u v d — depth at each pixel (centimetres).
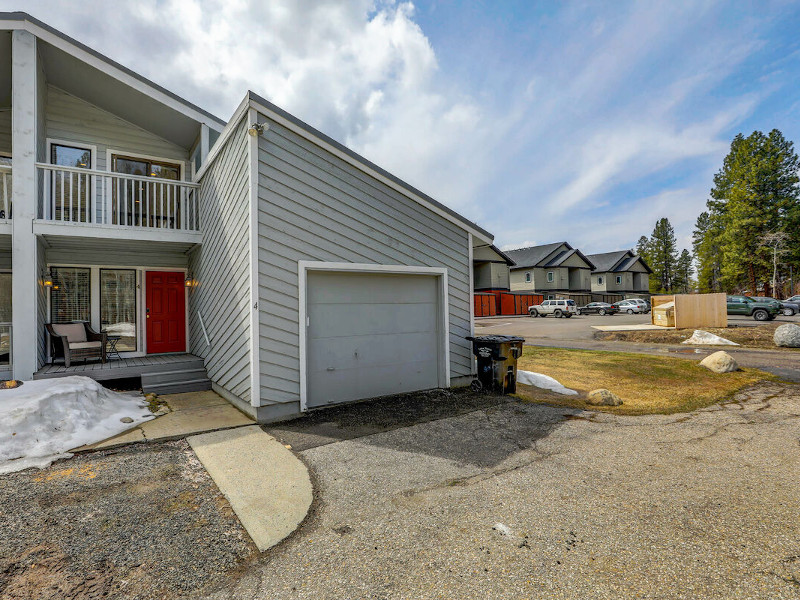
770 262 3472
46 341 730
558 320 2677
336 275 620
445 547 250
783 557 233
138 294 859
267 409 541
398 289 689
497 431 497
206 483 352
